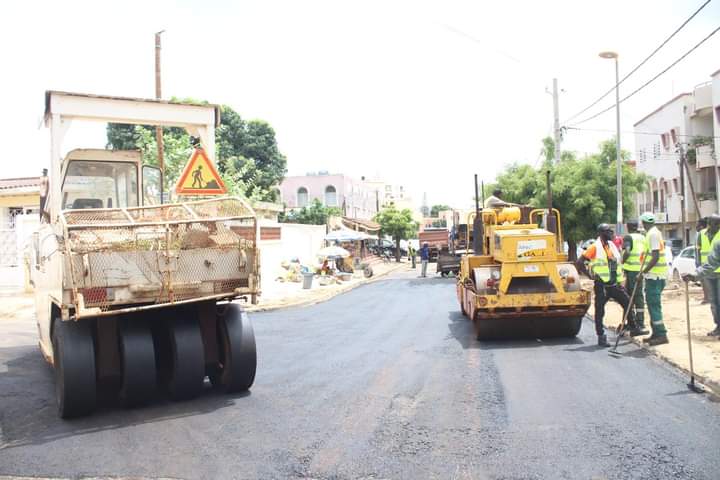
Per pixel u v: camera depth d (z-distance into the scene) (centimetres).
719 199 3366
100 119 793
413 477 476
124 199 895
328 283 2673
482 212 1260
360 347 1080
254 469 501
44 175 848
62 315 625
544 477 470
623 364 860
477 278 1087
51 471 511
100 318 685
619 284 1007
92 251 632
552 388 738
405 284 2798
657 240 952
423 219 8950
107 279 639
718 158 3369
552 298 1039
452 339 1137
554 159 2805
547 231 1144
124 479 489
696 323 1162
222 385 772
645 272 962
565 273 1078
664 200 4088
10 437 608
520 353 972
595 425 591
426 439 563
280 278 2798
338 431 594
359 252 4600
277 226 2912
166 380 737
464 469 489
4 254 2173
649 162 4356
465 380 794
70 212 670
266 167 4384
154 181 962
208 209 731
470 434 574
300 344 1136
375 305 1847
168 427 625
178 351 698
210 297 688
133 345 677
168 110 824
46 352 832
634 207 2578
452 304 1794
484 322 1074
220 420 643
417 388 758
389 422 620
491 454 520
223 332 748
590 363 875
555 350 988
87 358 655
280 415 655
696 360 845
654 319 965
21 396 777
